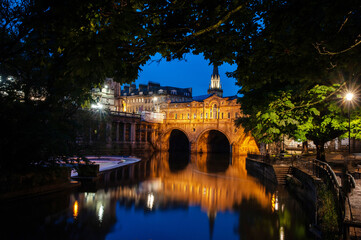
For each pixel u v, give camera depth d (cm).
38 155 1734
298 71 836
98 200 1836
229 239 1248
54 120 1841
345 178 1362
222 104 7631
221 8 780
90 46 681
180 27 826
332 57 868
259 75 927
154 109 10038
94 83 1049
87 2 686
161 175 3294
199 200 2019
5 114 1563
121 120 7050
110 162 4212
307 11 659
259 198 2117
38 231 1212
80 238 1163
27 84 1697
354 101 1755
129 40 782
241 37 868
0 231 1186
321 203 1359
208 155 7644
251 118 2375
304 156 3809
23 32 904
